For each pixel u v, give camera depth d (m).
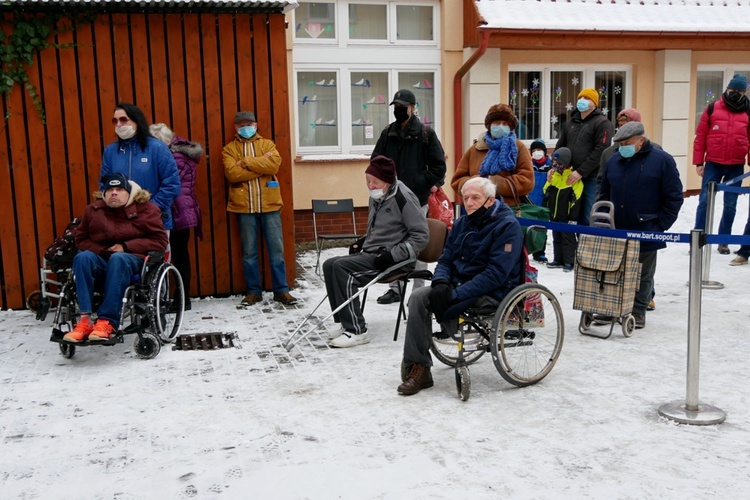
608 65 12.00
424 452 3.83
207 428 4.21
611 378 4.96
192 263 7.64
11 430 4.24
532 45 10.88
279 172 7.73
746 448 3.82
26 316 7.04
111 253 5.64
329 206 9.62
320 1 10.73
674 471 3.56
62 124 7.20
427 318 4.70
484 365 5.32
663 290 7.70
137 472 3.68
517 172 6.77
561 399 4.57
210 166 7.55
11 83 6.98
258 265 7.41
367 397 4.67
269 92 7.61
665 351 5.57
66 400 4.73
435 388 4.83
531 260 9.48
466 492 3.39
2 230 7.19
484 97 11.19
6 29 6.93
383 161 5.88
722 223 9.20
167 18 7.28
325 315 6.84
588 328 6.15
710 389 4.71
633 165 6.16
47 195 7.24
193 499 3.38
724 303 7.02
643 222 6.12
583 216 8.79
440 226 6.10
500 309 4.59
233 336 6.18
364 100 11.16
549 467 3.63
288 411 4.46
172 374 5.22
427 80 11.34
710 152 9.00
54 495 3.46
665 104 11.98
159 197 6.42
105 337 5.33
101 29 7.15
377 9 11.02
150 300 5.56
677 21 11.52
